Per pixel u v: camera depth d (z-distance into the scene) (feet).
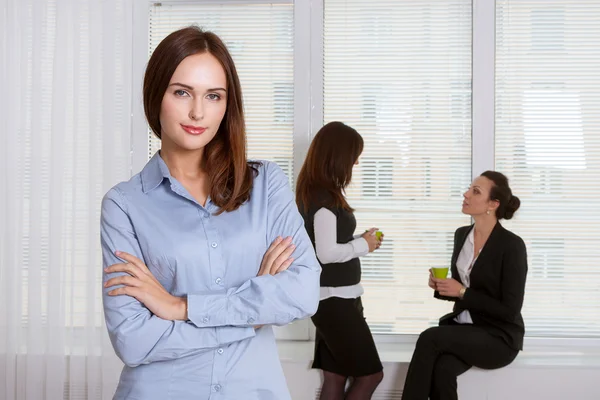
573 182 12.50
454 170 12.57
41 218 12.09
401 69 12.60
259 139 12.68
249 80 12.67
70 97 11.99
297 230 5.41
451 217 12.55
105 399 11.73
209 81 4.81
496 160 12.60
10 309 11.83
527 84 12.52
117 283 4.91
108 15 11.79
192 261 5.01
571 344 12.32
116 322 4.88
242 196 5.20
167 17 12.67
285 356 11.22
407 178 12.62
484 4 12.32
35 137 11.97
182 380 4.89
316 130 12.59
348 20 12.62
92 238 11.81
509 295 10.36
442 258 12.54
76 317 11.98
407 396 10.31
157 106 4.90
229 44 12.68
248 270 5.16
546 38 12.48
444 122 12.57
